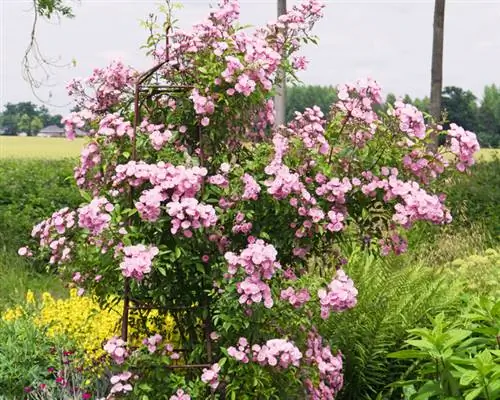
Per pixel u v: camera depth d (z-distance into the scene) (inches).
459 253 386.6
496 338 176.1
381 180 187.2
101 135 194.1
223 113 189.8
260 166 186.7
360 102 187.6
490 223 435.5
